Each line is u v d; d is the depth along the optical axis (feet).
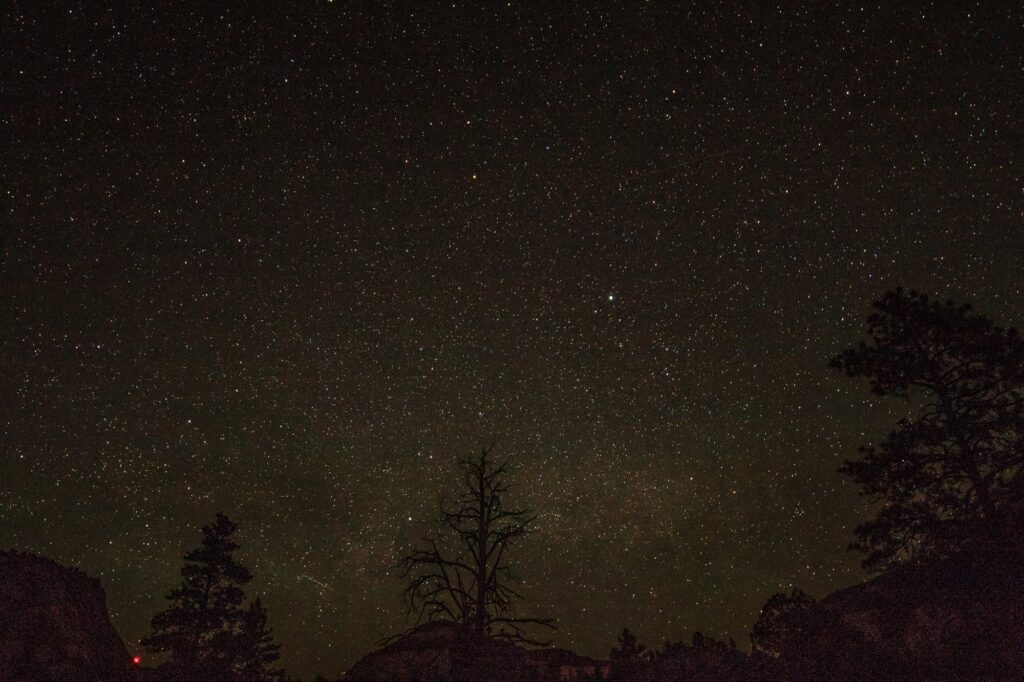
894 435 62.39
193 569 114.73
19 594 86.43
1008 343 60.90
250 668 102.94
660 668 62.80
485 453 95.91
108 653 88.33
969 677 46.96
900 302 64.80
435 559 88.94
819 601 62.80
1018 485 59.21
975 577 55.01
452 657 75.82
